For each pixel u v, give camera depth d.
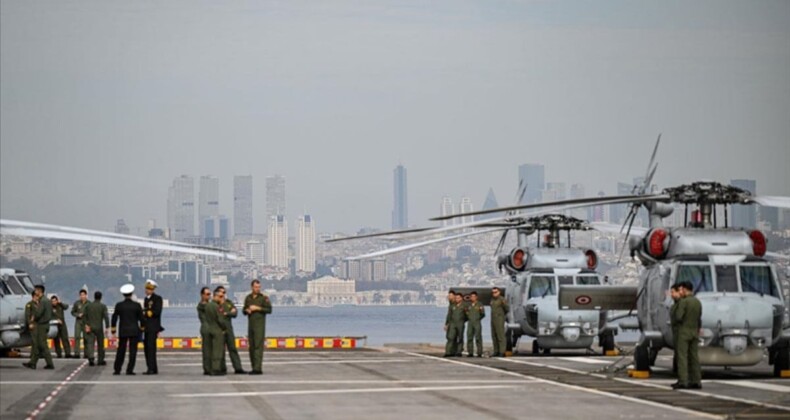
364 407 36.75
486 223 53.69
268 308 49.59
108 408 36.50
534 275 64.06
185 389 42.50
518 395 40.34
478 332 63.34
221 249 47.47
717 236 46.75
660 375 48.88
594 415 34.62
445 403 37.88
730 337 44.72
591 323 62.41
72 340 73.56
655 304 47.06
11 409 36.22
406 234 54.59
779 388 42.34
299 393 41.06
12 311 56.34
